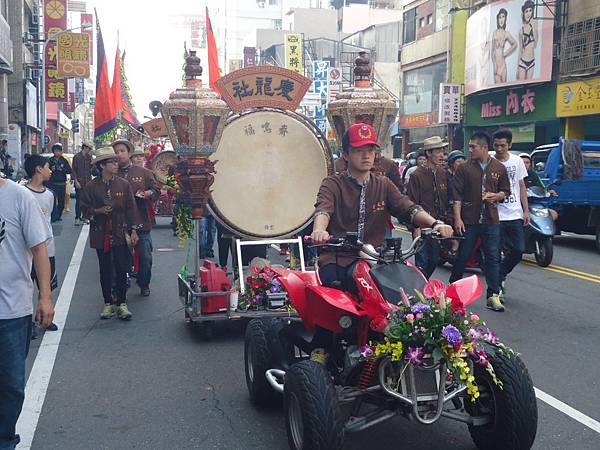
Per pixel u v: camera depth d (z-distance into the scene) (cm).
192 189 699
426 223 441
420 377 383
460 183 817
